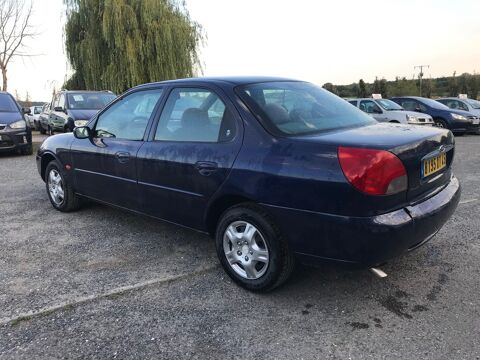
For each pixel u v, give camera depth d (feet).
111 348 8.45
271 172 9.46
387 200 8.56
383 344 8.42
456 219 15.90
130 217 16.84
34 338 8.79
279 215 9.50
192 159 11.18
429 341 8.46
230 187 10.27
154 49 68.39
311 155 9.05
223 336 8.79
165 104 12.67
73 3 69.87
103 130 14.89
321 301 10.11
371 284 10.89
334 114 11.48
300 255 9.48
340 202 8.60
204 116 11.39
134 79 66.49
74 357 8.19
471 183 22.43
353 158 8.54
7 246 13.88
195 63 74.18
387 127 10.87
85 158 15.40
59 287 10.98
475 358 7.92
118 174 13.87
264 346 8.45
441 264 11.96
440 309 9.64
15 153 37.96
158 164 12.17
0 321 9.39
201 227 11.60
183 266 12.20
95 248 13.64
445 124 52.39
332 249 8.93
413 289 10.59
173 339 8.72
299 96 11.76
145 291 10.73
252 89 11.15
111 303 10.15
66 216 17.16
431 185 10.02
